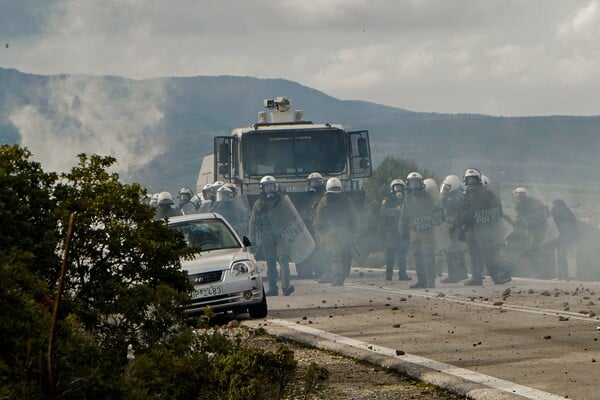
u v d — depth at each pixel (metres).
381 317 38.19
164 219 21.62
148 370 17.45
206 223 42.28
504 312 38.44
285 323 36.75
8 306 14.92
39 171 20.62
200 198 67.69
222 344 19.36
